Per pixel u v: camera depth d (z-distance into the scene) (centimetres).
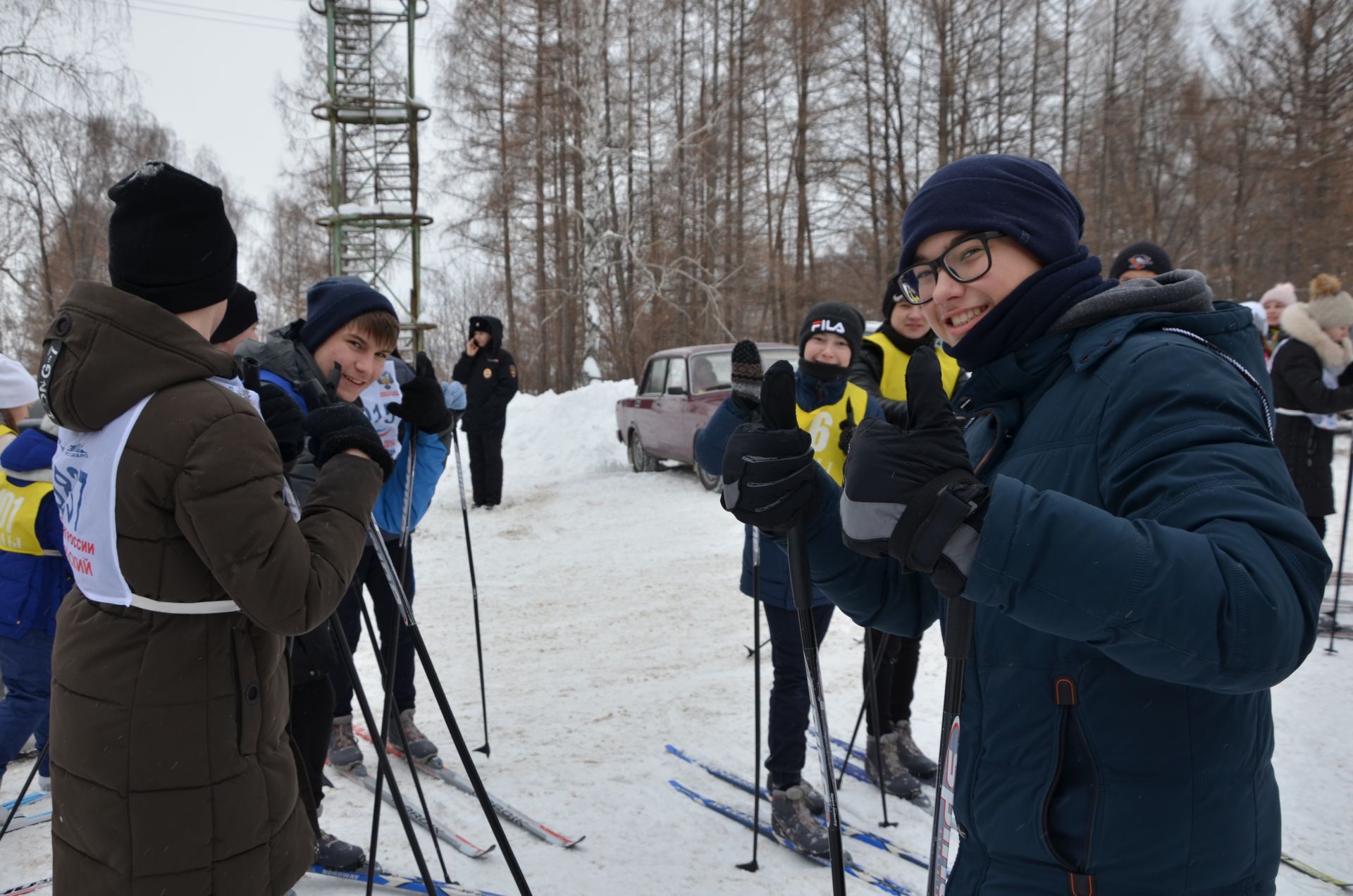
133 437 159
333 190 1609
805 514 154
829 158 2641
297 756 198
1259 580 100
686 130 2375
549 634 545
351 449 189
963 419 151
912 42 2666
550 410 1352
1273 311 732
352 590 346
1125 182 2714
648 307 2230
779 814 306
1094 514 105
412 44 1581
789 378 150
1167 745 119
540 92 2075
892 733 352
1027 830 126
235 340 285
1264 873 124
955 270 140
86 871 164
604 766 366
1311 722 390
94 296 162
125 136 2197
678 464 1170
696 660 495
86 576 166
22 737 300
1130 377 121
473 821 320
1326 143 2327
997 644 131
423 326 1630
